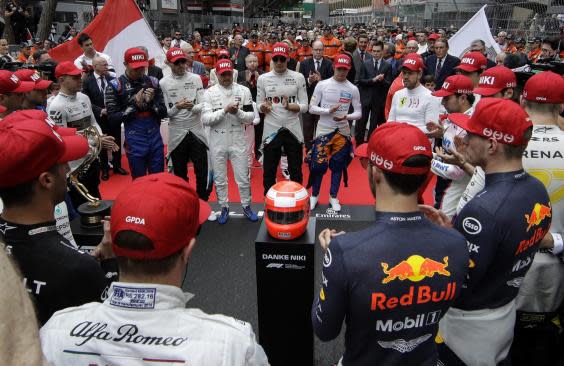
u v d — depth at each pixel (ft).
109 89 15.55
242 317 11.41
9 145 4.90
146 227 3.72
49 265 5.03
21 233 5.08
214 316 3.87
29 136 4.98
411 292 4.82
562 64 12.73
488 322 6.30
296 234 8.27
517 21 49.08
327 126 17.12
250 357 3.75
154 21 67.05
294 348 8.87
